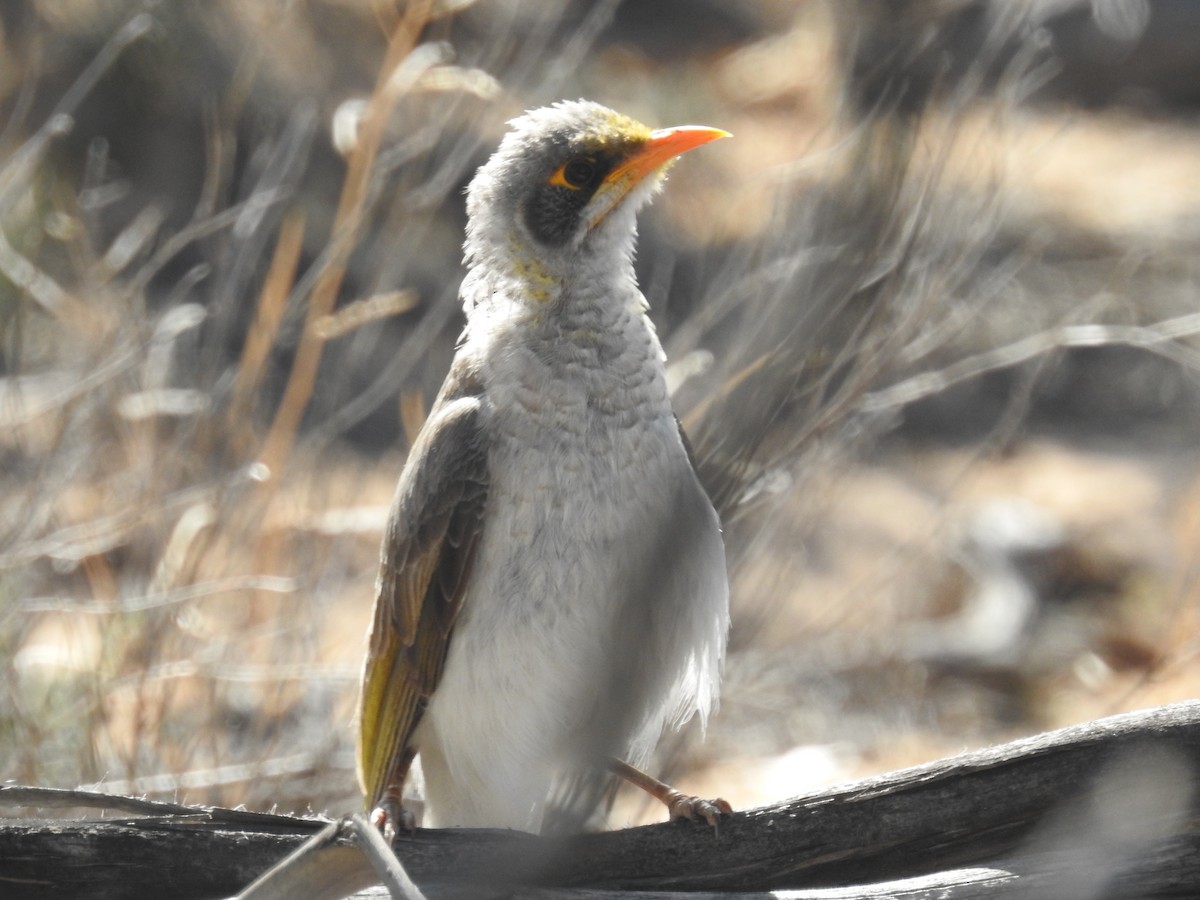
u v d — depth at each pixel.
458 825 7.81
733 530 11.05
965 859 6.23
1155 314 23.25
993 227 11.16
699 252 16.42
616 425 7.22
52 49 19.80
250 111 19.80
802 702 15.62
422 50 11.13
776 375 7.85
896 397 11.77
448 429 7.38
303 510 12.51
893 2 10.80
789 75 25.89
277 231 17.52
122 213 18.86
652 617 7.34
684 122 24.89
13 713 10.45
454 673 7.38
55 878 6.13
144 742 10.63
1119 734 6.07
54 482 11.54
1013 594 17.88
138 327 11.27
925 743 15.45
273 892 5.70
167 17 20.19
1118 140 29.22
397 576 7.54
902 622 17.19
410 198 12.09
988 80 16.17
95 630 11.99
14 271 13.32
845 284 8.07
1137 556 18.97
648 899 6.09
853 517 18.78
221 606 12.02
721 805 6.46
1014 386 22.27
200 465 11.48
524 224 7.52
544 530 7.19
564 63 13.11
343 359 14.57
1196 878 5.91
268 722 11.35
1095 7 29.38
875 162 9.15
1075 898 5.91
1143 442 21.98
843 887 6.04
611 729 7.27
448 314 14.09
